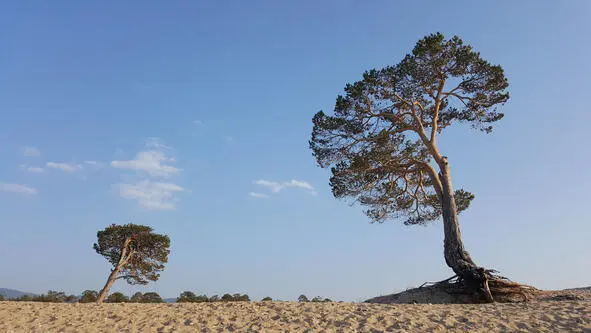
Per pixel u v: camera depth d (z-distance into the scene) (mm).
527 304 11312
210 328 9156
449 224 16875
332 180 20156
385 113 19125
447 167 17875
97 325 9531
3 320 9938
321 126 19516
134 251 32375
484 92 18766
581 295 14531
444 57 17734
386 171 19500
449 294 15867
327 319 9719
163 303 12594
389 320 9477
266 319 9922
